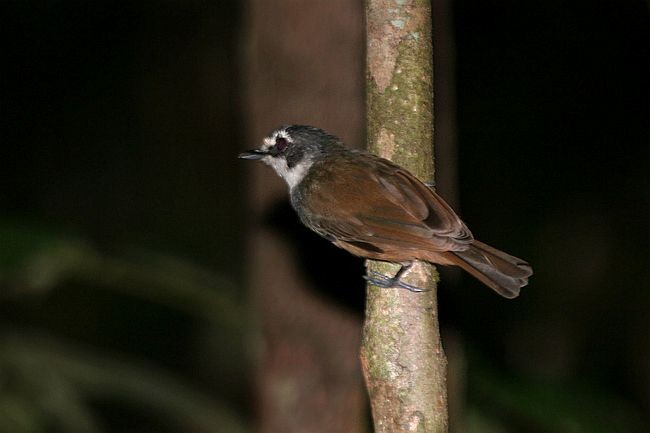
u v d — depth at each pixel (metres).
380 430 6.83
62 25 18.47
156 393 12.48
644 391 16.19
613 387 16.23
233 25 18.55
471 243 7.46
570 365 16.39
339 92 11.25
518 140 16.59
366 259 8.02
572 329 16.45
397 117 7.23
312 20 11.20
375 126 7.30
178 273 12.08
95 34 18.56
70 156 18.78
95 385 12.48
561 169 16.56
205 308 12.09
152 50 18.66
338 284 11.42
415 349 6.79
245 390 17.09
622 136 16.45
